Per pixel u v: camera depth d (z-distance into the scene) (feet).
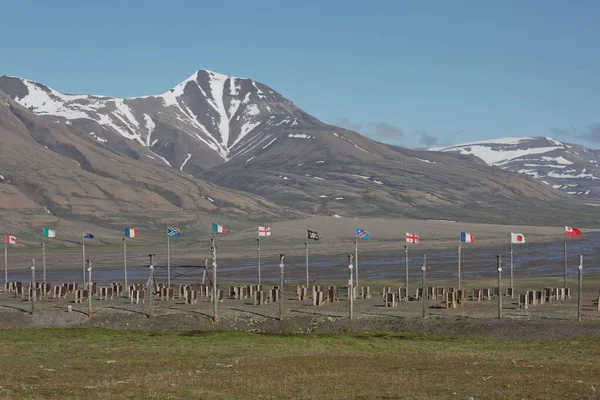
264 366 279.90
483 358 300.40
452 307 495.82
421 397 208.74
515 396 209.77
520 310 480.64
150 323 448.24
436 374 255.09
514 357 303.89
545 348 338.75
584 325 405.18
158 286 615.98
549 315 452.35
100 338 384.88
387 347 346.74
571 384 230.07
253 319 458.91
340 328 426.92
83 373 263.29
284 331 424.87
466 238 571.28
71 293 622.54
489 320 427.33
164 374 257.34
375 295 596.70
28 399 202.80
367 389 223.51
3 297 604.08
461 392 216.95
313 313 479.41
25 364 287.89
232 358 306.96
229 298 580.71
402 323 430.20
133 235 645.10
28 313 497.05
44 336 394.73
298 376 251.39
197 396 210.18
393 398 208.54
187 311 492.13
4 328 447.01
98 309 508.12
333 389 223.51
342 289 641.81
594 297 561.02
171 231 650.43
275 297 554.87
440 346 350.02
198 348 341.62
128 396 208.74
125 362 294.87
